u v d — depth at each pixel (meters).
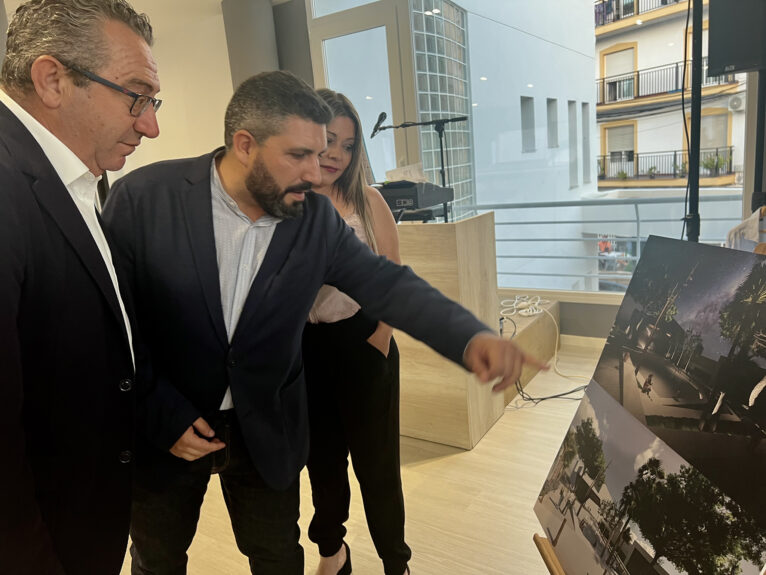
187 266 1.04
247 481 1.25
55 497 0.90
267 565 1.31
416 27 3.87
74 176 0.87
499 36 3.73
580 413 1.22
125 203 1.07
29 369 0.83
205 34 4.79
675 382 0.91
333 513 1.62
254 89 0.97
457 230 2.16
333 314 1.39
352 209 1.43
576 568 1.07
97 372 0.91
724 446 0.77
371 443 1.47
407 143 4.02
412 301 1.07
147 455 1.15
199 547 1.93
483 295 2.46
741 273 0.84
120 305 0.94
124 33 0.84
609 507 1.00
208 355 1.09
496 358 0.88
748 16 2.15
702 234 3.34
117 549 1.01
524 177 3.91
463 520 1.99
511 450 2.43
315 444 1.54
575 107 3.67
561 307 3.62
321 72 4.24
